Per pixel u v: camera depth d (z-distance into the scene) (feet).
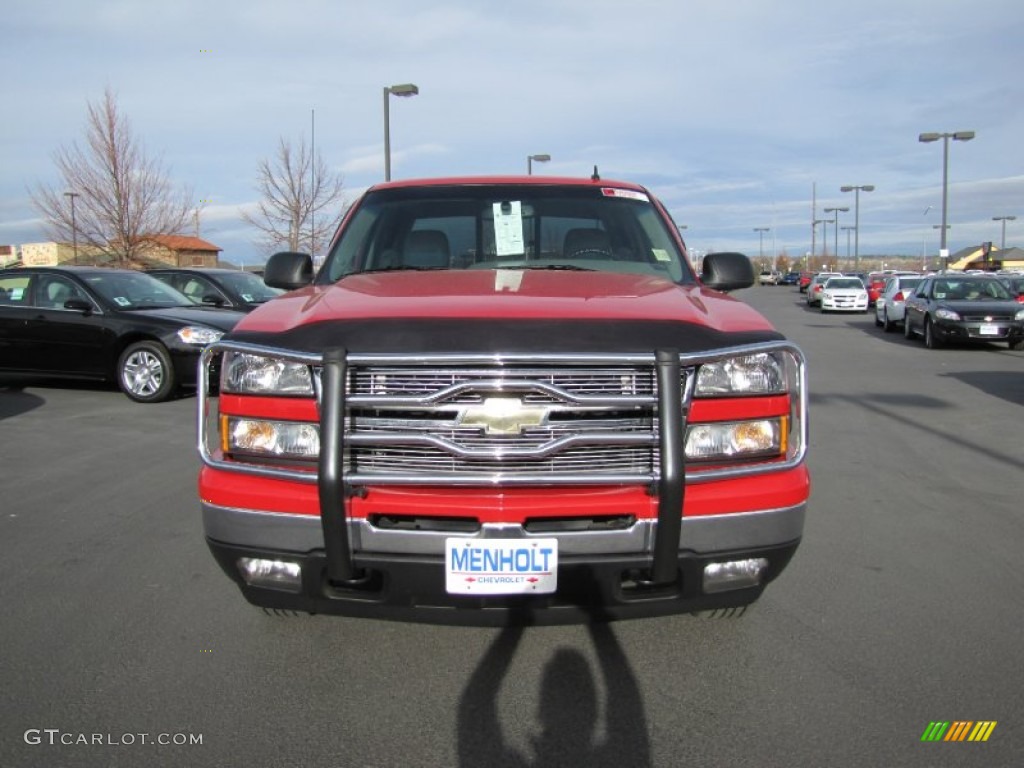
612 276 12.82
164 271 47.80
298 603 10.13
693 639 11.99
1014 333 57.21
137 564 15.11
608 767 9.02
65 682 10.80
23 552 15.76
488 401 9.30
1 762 9.05
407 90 67.56
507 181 15.80
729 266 14.48
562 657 11.44
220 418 10.25
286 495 9.64
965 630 12.37
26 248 159.22
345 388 9.33
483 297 10.50
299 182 93.09
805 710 10.12
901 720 9.89
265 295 48.55
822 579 14.42
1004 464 23.36
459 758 9.18
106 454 24.08
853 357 54.49
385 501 9.43
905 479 21.65
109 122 91.40
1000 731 9.67
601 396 9.32
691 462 9.70
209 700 10.36
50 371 34.68
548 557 9.29
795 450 10.14
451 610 9.78
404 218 15.08
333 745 9.43
